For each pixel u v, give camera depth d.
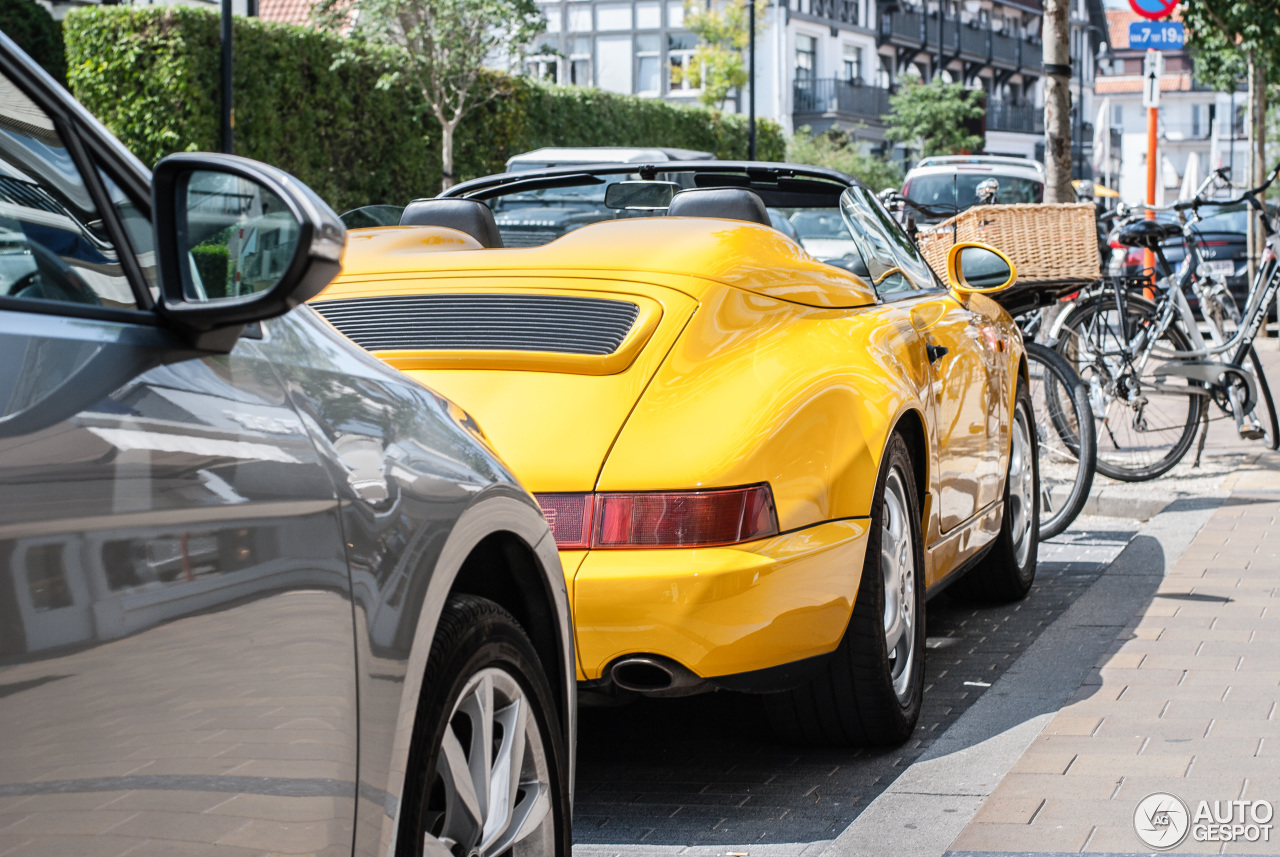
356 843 1.96
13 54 1.79
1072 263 6.84
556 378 3.44
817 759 3.86
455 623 2.23
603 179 5.20
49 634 1.49
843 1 63.44
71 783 1.51
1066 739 3.71
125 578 1.58
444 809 2.31
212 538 1.71
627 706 4.45
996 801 3.30
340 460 1.99
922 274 5.12
